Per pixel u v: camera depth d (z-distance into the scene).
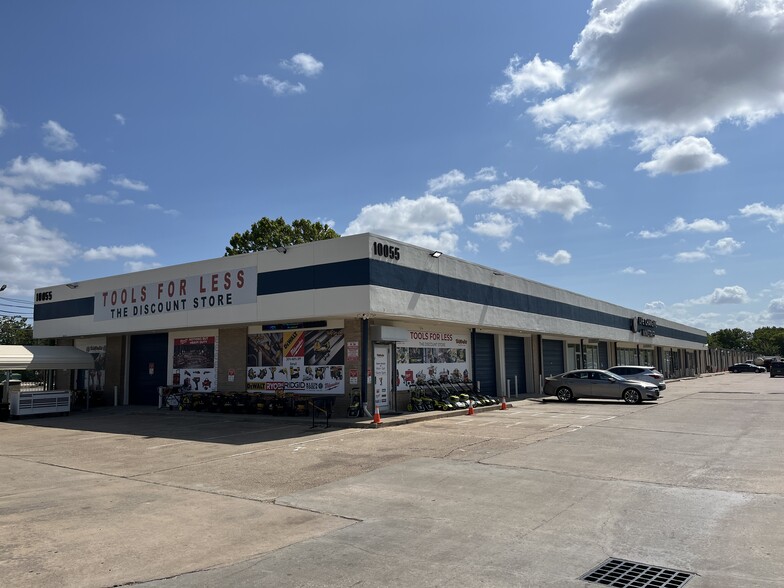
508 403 25.83
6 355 23.94
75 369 27.36
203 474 10.55
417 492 8.73
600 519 7.13
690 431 15.26
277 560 5.87
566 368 37.28
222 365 23.22
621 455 11.62
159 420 20.41
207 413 21.88
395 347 21.30
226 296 20.98
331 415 19.56
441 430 16.14
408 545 6.26
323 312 18.23
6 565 5.82
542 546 6.15
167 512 7.86
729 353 99.94
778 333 135.50
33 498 8.87
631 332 46.62
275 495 8.77
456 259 22.56
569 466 10.53
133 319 24.31
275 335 21.67
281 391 20.72
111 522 7.39
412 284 19.50
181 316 22.39
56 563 5.87
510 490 8.73
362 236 17.72
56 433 17.52
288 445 13.77
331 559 5.86
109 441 15.38
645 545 6.14
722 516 7.17
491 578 5.27
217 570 5.62
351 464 11.14
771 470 9.95
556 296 32.81
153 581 5.37
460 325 24.14
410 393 21.73
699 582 5.11
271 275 19.77
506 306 26.61
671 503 7.82
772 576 5.20
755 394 29.95
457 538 6.47
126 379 27.31
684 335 65.38
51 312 28.47
